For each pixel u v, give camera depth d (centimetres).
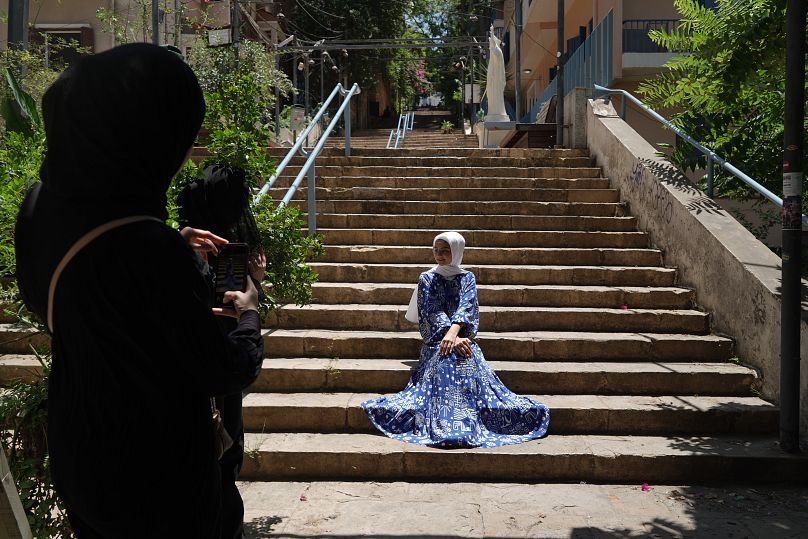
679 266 679
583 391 531
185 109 172
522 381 531
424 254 711
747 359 550
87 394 164
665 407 495
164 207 180
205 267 234
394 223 790
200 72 1363
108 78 161
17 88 408
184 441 172
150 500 166
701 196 688
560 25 1134
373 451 449
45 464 296
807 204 651
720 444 468
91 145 160
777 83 626
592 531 378
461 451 451
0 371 490
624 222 794
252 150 371
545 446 461
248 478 448
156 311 163
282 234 377
